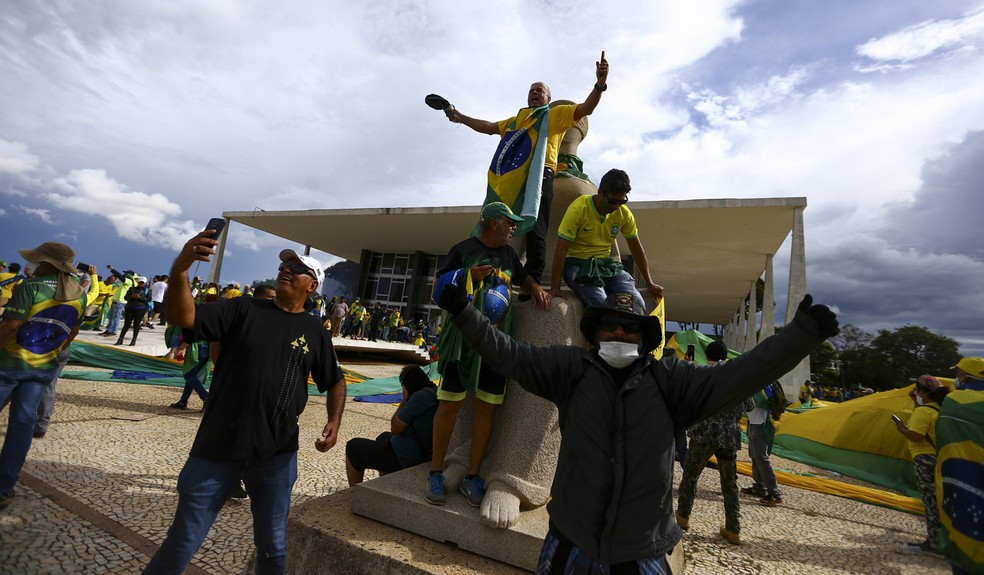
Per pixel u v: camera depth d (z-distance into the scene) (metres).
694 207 17.67
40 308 3.17
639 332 1.71
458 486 2.71
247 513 3.44
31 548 2.54
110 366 8.80
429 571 2.16
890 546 4.15
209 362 6.52
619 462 1.52
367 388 10.63
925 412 4.19
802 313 1.36
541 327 2.89
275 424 1.97
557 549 1.58
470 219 23.28
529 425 2.70
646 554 1.50
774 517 4.77
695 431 4.08
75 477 3.57
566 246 3.05
